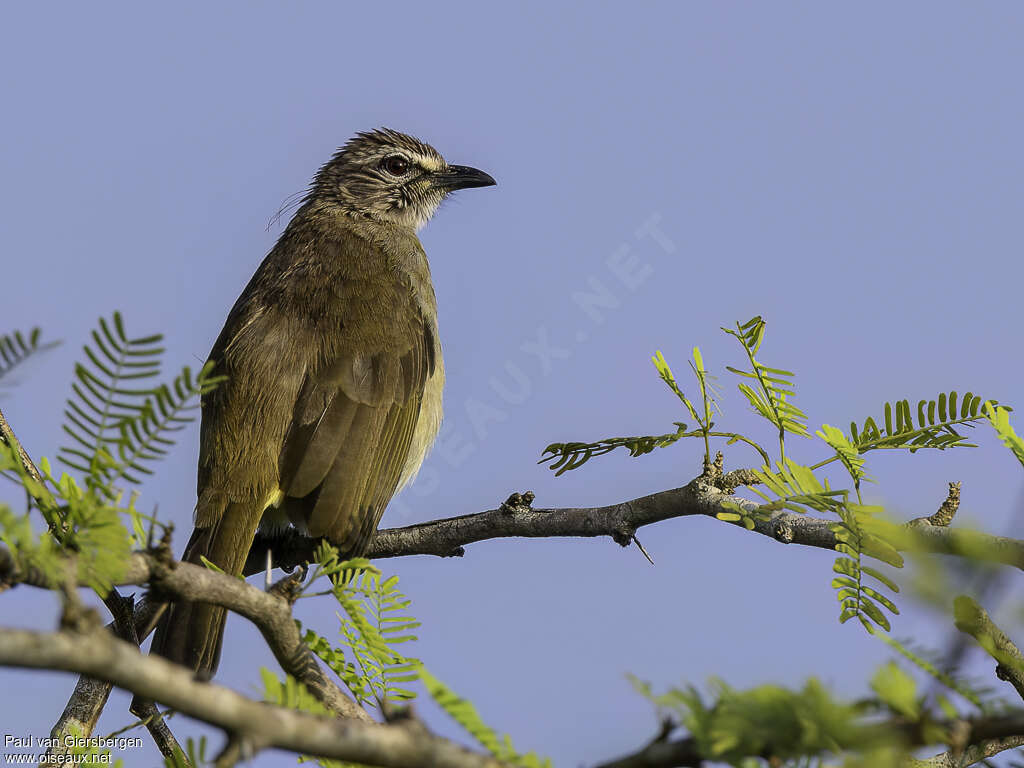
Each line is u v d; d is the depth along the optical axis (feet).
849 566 17.90
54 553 14.12
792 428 23.40
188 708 10.77
